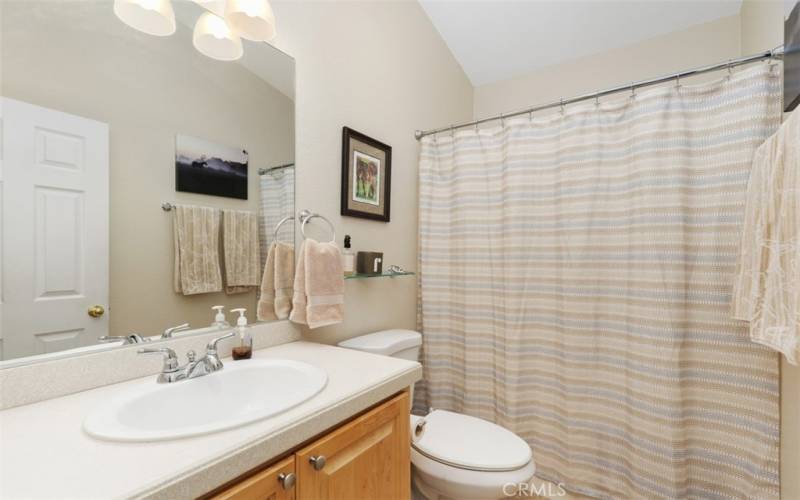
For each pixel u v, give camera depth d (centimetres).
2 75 79
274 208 134
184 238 110
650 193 141
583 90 221
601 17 196
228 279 120
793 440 112
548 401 171
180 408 89
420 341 176
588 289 159
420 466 130
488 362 188
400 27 195
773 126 123
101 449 62
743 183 127
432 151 204
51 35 86
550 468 170
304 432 75
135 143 99
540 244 172
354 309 169
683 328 137
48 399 83
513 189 175
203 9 113
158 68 104
